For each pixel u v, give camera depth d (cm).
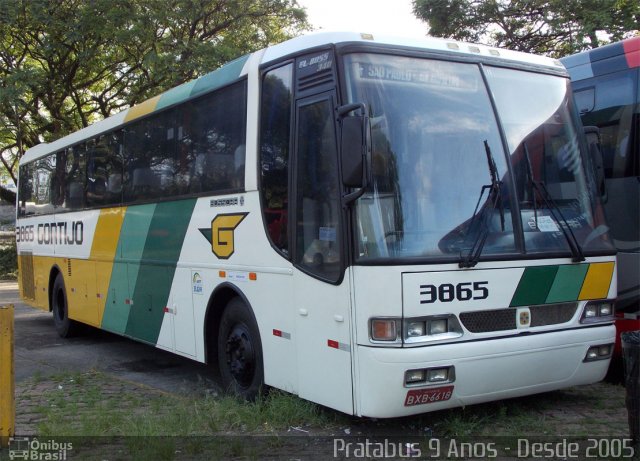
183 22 2144
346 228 495
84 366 920
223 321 678
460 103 542
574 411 590
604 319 570
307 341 542
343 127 475
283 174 581
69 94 2372
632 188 688
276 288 585
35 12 2022
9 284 2520
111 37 2064
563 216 559
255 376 623
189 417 588
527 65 593
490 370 500
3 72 2228
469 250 500
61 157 1175
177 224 769
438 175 512
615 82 727
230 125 671
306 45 563
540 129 574
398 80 525
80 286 1077
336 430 545
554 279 538
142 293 857
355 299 488
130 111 919
